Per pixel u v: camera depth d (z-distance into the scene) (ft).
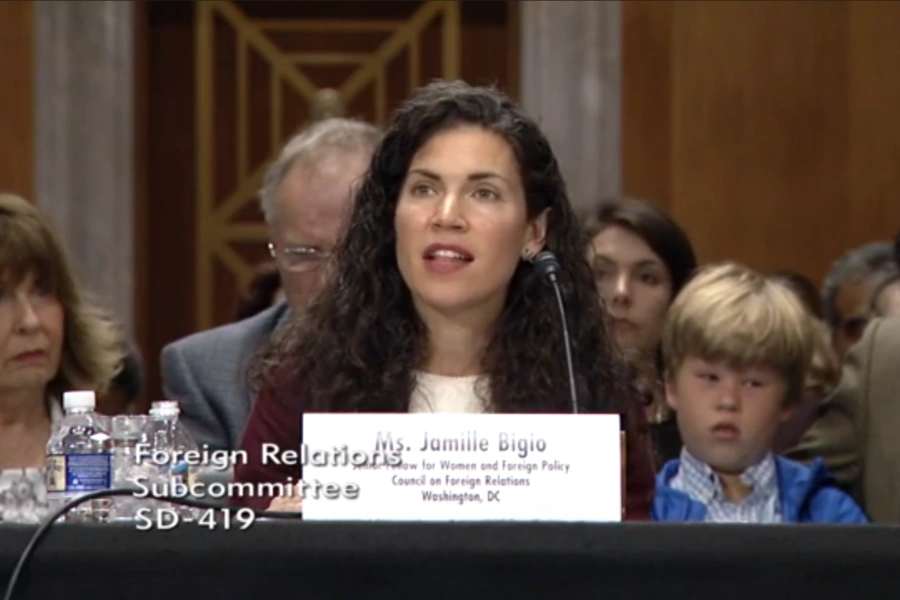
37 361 27.25
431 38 57.11
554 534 16.72
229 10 57.11
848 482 29.73
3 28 54.08
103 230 54.34
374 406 23.53
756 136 54.65
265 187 33.04
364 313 23.72
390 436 17.93
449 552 16.72
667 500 28.53
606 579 16.78
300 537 16.72
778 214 54.65
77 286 28.22
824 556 16.70
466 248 22.67
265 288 41.06
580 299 24.14
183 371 33.37
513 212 22.93
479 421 17.94
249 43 57.16
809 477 28.48
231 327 33.94
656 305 35.55
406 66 57.26
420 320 23.72
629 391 24.93
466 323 23.49
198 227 56.95
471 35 57.11
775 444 33.86
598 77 54.44
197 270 56.85
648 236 35.47
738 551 16.71
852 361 30.17
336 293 24.06
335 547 16.70
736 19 54.65
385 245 23.79
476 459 17.89
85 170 54.29
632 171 54.54
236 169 57.11
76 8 54.29
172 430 22.67
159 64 56.95
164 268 56.85
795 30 54.65
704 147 54.60
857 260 41.11
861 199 54.65
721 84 54.54
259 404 24.02
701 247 54.65
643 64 54.49
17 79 54.08
